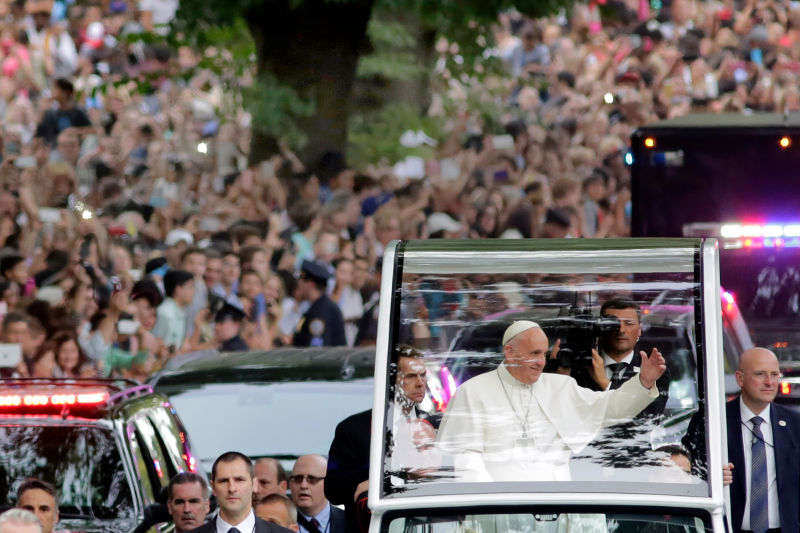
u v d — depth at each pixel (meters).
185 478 30.17
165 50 79.19
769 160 53.69
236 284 53.25
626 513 24.20
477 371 25.47
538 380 25.41
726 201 53.84
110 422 31.94
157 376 40.69
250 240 58.97
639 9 88.69
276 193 64.25
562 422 25.22
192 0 66.94
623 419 25.12
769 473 31.91
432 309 25.70
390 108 70.50
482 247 25.92
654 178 54.34
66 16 79.12
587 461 24.94
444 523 24.50
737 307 51.72
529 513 24.36
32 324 46.31
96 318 50.66
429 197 66.62
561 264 25.80
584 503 24.25
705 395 25.00
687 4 88.06
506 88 80.38
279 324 53.91
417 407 25.28
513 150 73.50
